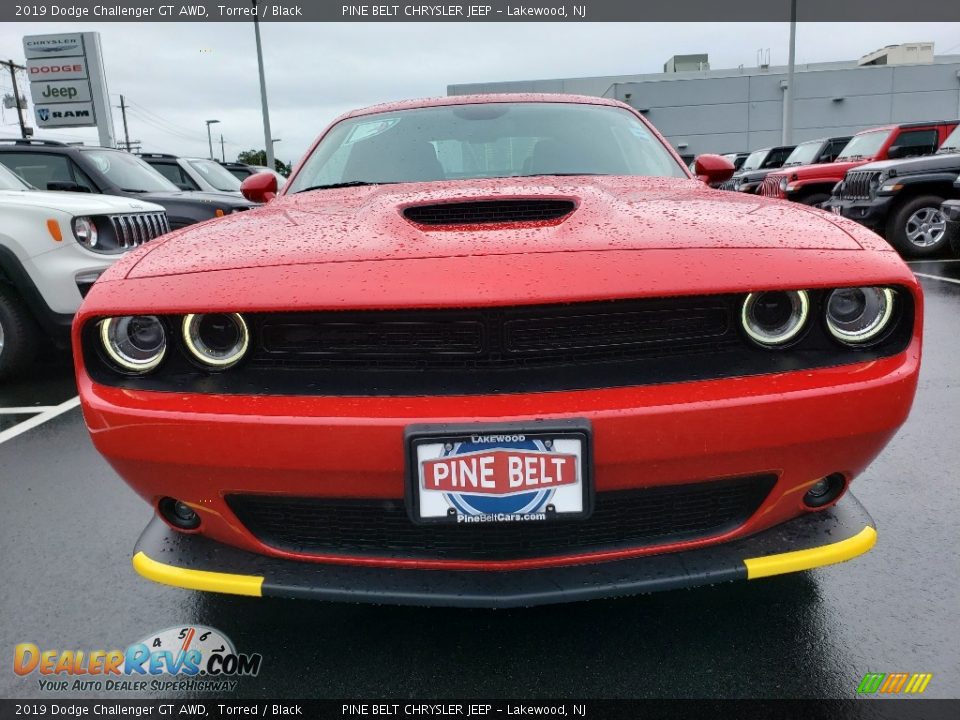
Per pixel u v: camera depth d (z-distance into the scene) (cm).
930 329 506
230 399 148
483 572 154
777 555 155
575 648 174
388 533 157
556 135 279
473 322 148
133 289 157
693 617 184
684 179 255
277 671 170
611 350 152
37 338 441
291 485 149
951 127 1110
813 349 155
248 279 154
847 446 152
